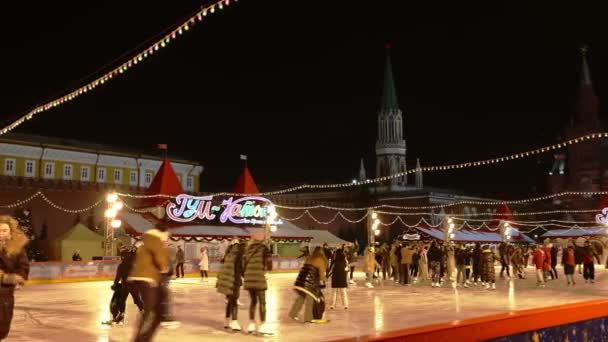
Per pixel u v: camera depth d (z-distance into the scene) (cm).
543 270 2588
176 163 6066
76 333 1066
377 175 9912
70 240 3878
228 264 1109
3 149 4869
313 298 1202
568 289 2241
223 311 1462
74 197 4606
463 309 1495
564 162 9988
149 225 4044
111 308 1173
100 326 1162
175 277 3225
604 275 3284
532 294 1997
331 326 1162
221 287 1102
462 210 7244
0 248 660
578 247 3297
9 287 663
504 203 6275
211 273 3528
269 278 3262
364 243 6738
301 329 1118
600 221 5472
